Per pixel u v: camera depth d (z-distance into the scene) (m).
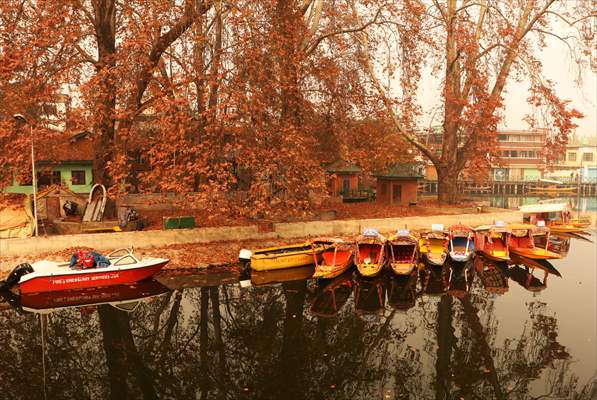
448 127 38.38
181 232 23.98
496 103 30.42
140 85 22.38
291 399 11.76
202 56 22.41
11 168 22.22
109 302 18.58
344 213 32.84
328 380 12.85
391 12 27.91
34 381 12.65
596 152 99.44
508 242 25.88
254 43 21.58
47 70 21.55
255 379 12.95
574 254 29.16
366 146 38.16
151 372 13.34
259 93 21.00
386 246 23.47
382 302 19.36
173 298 19.20
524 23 35.66
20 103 21.17
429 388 12.42
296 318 17.59
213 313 17.94
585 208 59.59
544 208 37.25
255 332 16.36
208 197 21.22
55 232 23.77
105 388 12.33
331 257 23.27
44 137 21.67
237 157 21.69
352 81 32.75
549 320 17.16
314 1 31.56
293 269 23.30
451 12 36.09
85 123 20.95
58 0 19.97
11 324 16.36
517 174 88.12
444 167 39.09
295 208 24.56
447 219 32.22
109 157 24.86
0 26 20.50
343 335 16.06
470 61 32.88
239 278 21.83
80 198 27.25
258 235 25.70
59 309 17.73
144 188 23.16
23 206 22.50
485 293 20.62
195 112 21.48
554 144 30.14
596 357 14.08
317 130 34.41
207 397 11.88
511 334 15.89
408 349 14.91
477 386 12.45
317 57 30.91
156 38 22.11
